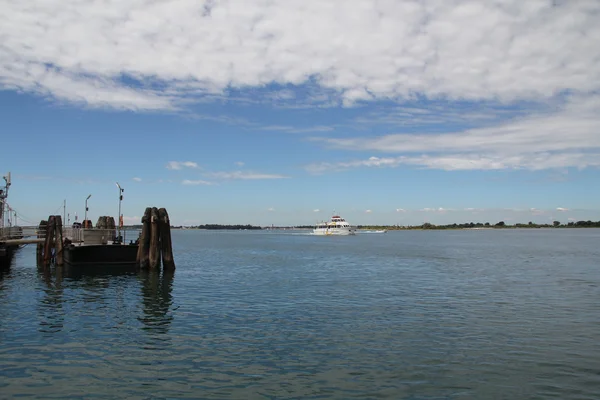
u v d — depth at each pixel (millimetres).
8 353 17312
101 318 23578
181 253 82688
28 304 27406
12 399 13133
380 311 25625
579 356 17219
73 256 45688
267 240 166875
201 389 14000
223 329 21297
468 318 23812
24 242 46562
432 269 50500
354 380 14766
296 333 20547
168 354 17344
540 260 63625
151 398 13336
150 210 43375
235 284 36906
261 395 13586
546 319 23625
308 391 13883
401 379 14852
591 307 26922
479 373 15398
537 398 13406
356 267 53094
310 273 46094
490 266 54188
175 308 26438
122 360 16609
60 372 15328
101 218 56688
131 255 47156
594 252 82062
